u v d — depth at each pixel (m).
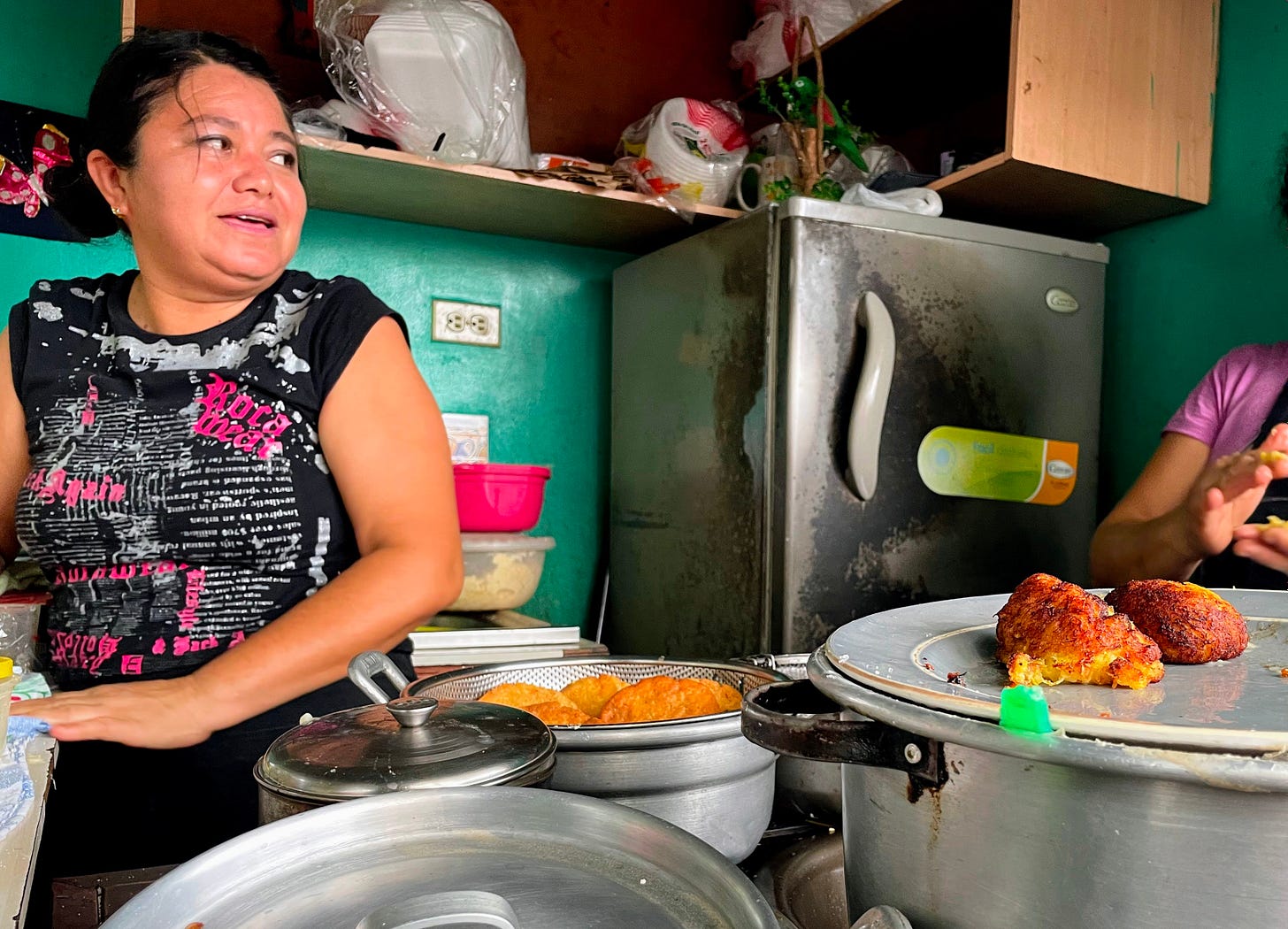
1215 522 1.11
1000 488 1.74
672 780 0.57
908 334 1.65
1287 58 1.66
